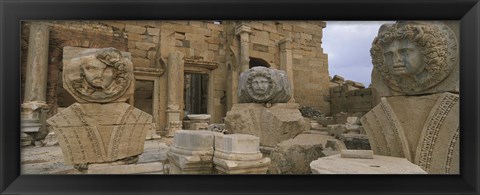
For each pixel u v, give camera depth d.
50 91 7.38
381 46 2.70
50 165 3.96
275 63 11.01
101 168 2.39
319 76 11.84
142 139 3.64
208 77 10.33
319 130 7.60
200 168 2.98
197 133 3.11
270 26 10.93
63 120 3.16
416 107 2.54
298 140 4.40
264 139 5.12
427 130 2.43
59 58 7.84
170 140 6.93
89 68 3.20
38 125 5.77
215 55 10.70
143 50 9.61
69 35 7.97
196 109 12.45
